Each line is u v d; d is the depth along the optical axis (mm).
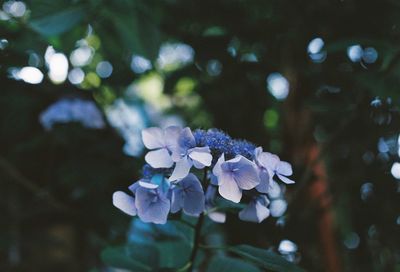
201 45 928
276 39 894
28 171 1162
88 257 1222
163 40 936
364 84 731
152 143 500
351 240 922
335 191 870
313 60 886
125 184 1038
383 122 844
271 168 521
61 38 888
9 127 1133
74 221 1072
